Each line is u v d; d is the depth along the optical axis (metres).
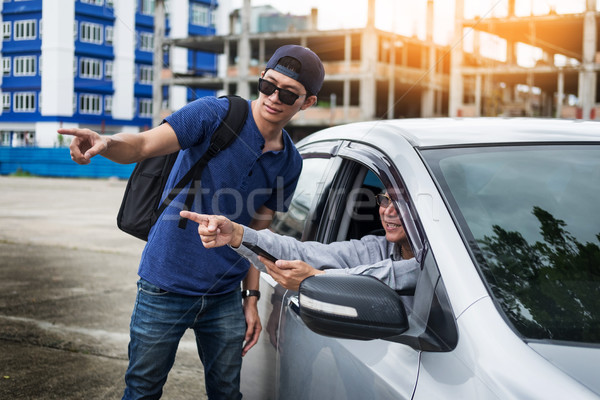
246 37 42.25
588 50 32.59
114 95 38.22
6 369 3.71
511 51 34.78
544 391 1.13
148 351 2.08
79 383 3.49
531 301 1.36
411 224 1.55
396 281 1.77
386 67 35.62
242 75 42.59
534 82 38.28
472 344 1.26
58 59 18.77
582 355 1.24
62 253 8.05
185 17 45.25
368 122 2.25
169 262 2.03
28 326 4.61
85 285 6.10
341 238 2.14
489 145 1.77
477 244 1.46
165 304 2.06
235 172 2.02
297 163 2.21
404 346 1.40
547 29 34.41
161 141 1.88
